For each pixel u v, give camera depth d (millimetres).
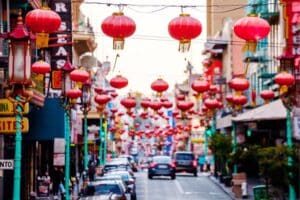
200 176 77875
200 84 36938
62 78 35562
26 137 37906
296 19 46594
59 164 39938
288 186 34688
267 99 42406
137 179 70375
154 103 48969
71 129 46906
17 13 36406
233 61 82500
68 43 40062
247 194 48531
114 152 106500
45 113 38094
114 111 75062
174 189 57750
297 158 33500
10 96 22109
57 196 41125
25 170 42656
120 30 20297
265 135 63094
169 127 107062
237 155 47219
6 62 29844
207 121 78812
